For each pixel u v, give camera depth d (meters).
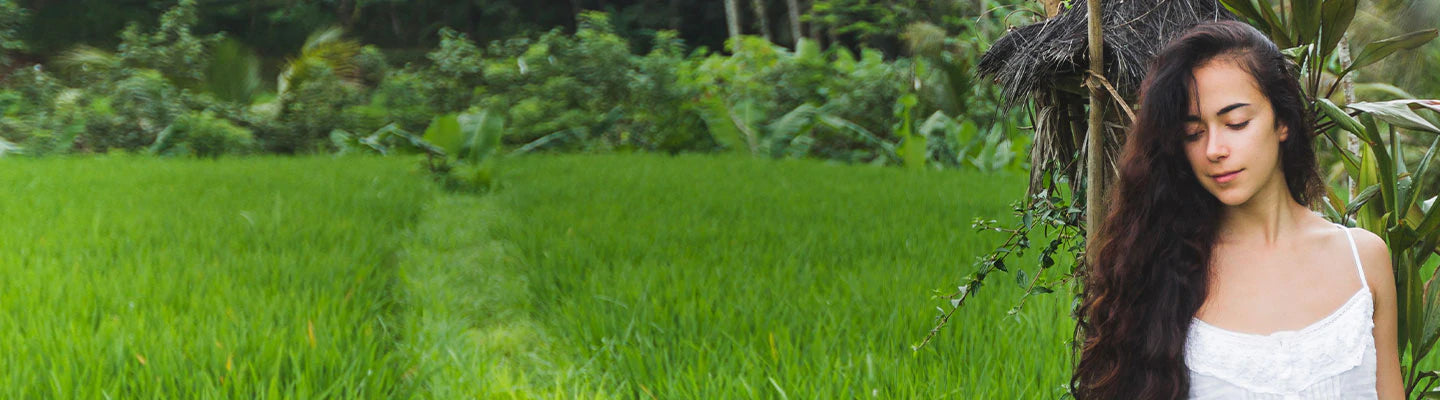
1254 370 1.43
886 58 23.86
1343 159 1.97
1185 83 1.42
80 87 18.78
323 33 19.48
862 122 16.88
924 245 6.06
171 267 5.29
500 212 8.77
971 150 14.76
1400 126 1.62
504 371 3.82
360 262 5.78
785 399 3.14
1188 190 1.48
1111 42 1.90
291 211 7.77
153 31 29.64
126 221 7.01
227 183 10.38
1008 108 2.17
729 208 8.16
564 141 18.03
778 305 4.39
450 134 11.27
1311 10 1.76
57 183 10.01
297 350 3.64
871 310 4.31
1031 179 2.34
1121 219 1.54
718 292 4.68
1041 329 3.78
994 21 14.33
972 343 3.71
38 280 4.79
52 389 3.17
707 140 18.14
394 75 19.58
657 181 10.98
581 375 3.73
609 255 5.91
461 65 18.58
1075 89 2.05
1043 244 5.59
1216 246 1.50
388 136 16.59
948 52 16.45
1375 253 1.46
